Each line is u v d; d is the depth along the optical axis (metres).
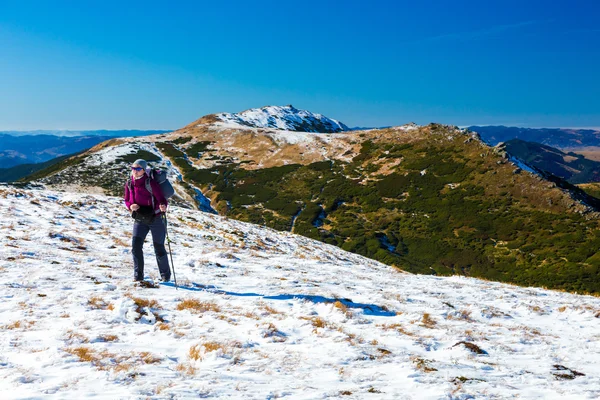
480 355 7.62
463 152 117.31
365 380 5.70
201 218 30.70
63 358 5.49
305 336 7.78
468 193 98.62
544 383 6.14
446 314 10.80
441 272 73.44
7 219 17.59
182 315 8.27
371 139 143.25
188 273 12.77
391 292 12.80
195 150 156.62
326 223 98.69
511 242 78.56
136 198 10.12
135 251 10.40
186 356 6.23
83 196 29.84
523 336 9.39
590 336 10.16
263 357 6.38
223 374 5.47
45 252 13.03
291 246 27.36
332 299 10.52
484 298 13.81
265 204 110.94
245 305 9.45
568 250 71.94
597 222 79.62
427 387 5.43
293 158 140.88
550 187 93.44
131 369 5.28
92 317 7.61
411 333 8.66
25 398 4.20
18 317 7.32
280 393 4.89
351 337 7.84
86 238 16.94
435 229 88.50
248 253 19.27
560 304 13.84
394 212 97.81
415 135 138.25
